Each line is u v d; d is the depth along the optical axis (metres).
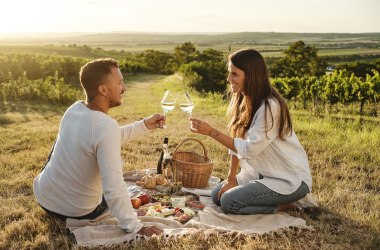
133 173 5.04
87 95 3.29
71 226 3.55
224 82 54.31
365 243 3.43
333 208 4.27
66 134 3.32
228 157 6.49
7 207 4.06
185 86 31.94
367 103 18.98
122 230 3.38
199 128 3.76
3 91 15.27
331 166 5.98
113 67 3.26
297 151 3.94
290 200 3.89
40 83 16.17
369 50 175.25
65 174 3.39
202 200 4.36
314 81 19.83
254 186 3.82
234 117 4.10
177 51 106.56
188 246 3.23
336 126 10.27
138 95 22.22
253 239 3.47
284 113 3.71
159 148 7.05
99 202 3.65
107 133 3.15
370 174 5.62
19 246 3.31
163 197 4.34
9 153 6.70
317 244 3.46
